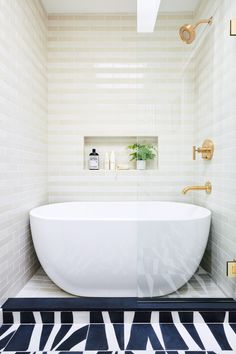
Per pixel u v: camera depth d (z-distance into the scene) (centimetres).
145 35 225
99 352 133
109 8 259
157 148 229
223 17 183
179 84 224
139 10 221
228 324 157
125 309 158
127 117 267
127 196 267
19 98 191
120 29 267
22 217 196
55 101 267
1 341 141
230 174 177
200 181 215
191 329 152
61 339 142
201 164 214
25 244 201
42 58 249
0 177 160
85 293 177
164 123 228
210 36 200
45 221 173
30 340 141
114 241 170
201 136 213
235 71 172
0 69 161
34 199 225
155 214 225
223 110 187
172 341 141
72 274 173
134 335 146
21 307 158
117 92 267
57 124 267
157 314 158
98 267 171
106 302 167
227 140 181
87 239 170
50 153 267
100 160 278
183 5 219
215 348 136
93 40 267
